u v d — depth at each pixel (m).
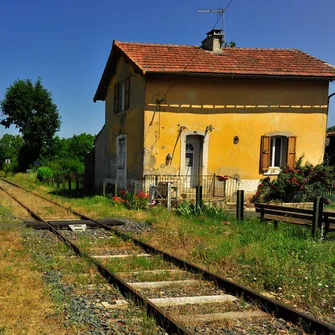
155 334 3.99
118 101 18.78
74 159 43.09
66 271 6.20
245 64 16.69
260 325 4.31
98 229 10.49
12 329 4.02
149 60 16.00
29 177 38.41
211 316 4.49
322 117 17.05
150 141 15.72
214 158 16.33
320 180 16.03
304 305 4.98
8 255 7.15
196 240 8.82
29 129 48.66
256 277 6.00
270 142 16.92
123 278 6.02
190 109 16.05
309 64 17.33
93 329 4.09
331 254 7.06
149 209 13.91
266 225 10.45
